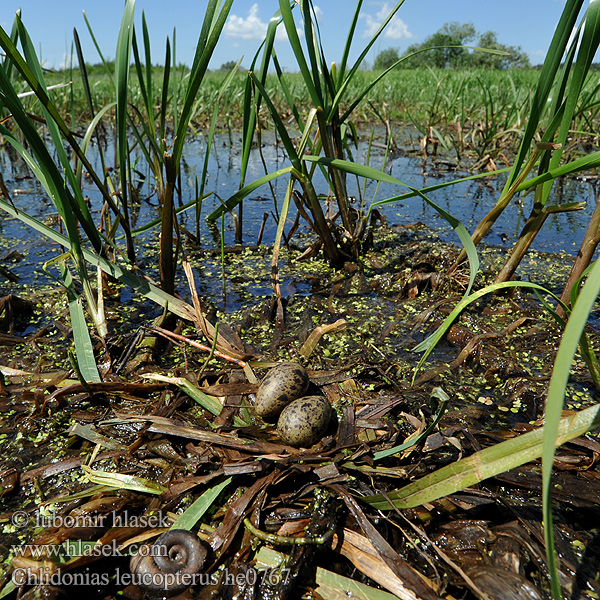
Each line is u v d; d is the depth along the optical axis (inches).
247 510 67.2
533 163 102.8
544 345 110.3
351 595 58.2
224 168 293.9
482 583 57.2
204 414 87.6
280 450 76.2
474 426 86.0
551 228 193.9
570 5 88.8
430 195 245.4
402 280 143.3
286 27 114.1
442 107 397.7
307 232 192.2
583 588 58.0
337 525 66.2
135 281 117.5
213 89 419.8
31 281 143.7
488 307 127.4
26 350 109.0
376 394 93.0
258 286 144.3
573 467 74.7
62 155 106.5
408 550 63.9
